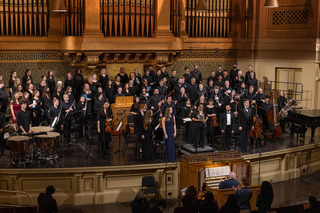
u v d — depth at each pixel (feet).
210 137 40.27
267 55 54.95
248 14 55.72
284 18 53.62
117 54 48.44
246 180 28.48
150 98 42.68
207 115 37.73
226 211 22.57
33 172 32.27
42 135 34.06
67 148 38.37
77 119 42.98
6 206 29.73
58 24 48.29
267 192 25.40
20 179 32.60
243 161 34.63
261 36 55.16
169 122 35.27
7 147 36.24
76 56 47.34
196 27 55.11
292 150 39.34
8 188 32.71
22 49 47.50
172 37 49.70
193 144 36.60
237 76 51.03
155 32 49.34
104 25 47.98
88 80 45.78
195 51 55.93
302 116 41.73
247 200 28.30
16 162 33.63
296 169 40.40
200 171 32.37
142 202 26.37
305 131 42.19
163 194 34.65
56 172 32.45
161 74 49.01
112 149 38.34
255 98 45.93
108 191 33.73
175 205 33.47
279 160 39.47
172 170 34.94
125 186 34.14
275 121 41.57
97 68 50.19
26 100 36.42
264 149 38.88
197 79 51.72
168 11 49.11
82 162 34.24
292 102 43.32
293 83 53.57
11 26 47.01
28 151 34.63
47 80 45.78
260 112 41.11
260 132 39.24
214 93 44.37
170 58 51.42
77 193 33.09
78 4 46.91
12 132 36.76
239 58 57.11
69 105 40.50
